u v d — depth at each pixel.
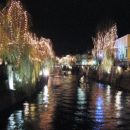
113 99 32.78
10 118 21.59
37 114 23.22
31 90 35.44
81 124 19.75
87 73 80.38
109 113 23.86
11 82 29.41
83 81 63.59
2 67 27.92
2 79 27.03
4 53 29.84
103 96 35.72
